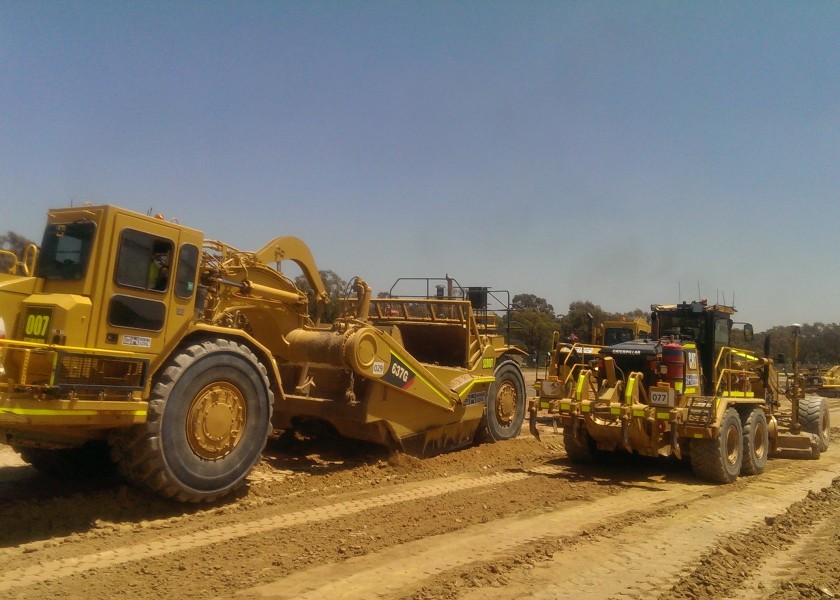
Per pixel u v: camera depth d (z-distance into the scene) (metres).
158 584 5.16
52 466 8.30
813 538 6.95
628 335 18.64
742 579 5.62
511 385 13.37
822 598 5.20
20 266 7.05
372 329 9.51
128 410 6.47
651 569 5.81
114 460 6.88
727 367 11.34
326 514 7.33
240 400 7.60
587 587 5.33
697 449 9.92
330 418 9.86
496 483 9.40
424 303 12.39
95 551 5.86
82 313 6.32
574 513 7.81
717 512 8.00
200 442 7.14
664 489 9.39
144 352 6.82
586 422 10.12
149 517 6.93
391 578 5.39
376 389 9.69
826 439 13.75
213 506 7.44
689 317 11.37
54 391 5.98
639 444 9.95
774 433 12.16
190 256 7.35
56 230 6.92
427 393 10.57
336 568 5.60
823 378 33.19
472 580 5.36
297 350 9.60
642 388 9.98
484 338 12.58
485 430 12.51
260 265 9.36
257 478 8.77
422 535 6.63
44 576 5.25
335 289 14.16
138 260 6.84
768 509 8.24
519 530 6.96
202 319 7.92
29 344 5.87
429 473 9.83
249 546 6.11
